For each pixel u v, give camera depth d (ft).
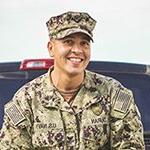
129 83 17.02
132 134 12.44
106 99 12.44
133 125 12.46
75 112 12.29
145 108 16.74
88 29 12.11
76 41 12.04
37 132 12.35
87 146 12.23
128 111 12.42
